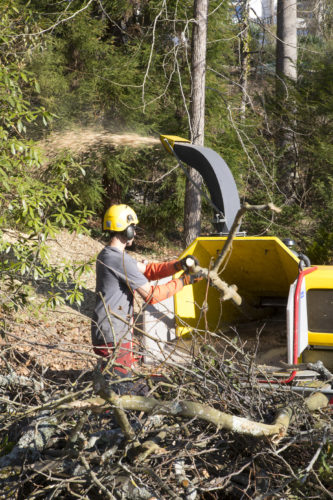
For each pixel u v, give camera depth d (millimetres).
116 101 12953
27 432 3113
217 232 5941
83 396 3145
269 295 5617
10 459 3041
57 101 12227
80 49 13094
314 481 3012
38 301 7805
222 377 3273
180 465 2916
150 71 13742
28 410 3031
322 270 4473
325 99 13398
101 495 2889
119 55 13875
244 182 13555
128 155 13055
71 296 5289
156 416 3125
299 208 12078
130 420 3309
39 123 10844
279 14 15773
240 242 4848
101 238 14516
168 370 3715
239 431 2840
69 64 13312
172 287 3979
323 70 13766
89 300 9336
